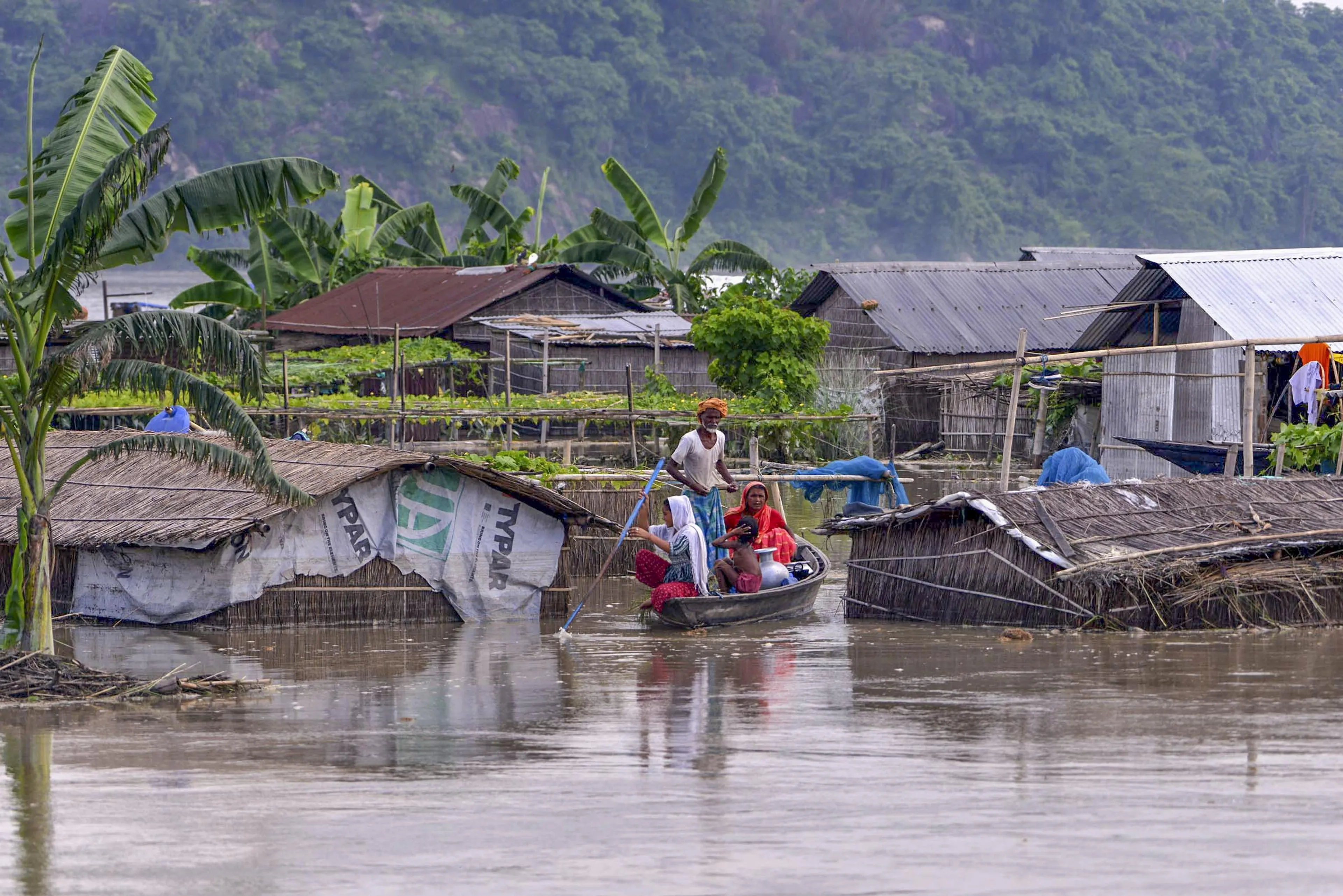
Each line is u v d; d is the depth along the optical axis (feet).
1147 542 131.34
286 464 141.08
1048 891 61.11
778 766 82.33
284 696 104.58
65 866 65.46
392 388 302.25
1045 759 83.30
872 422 266.77
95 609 140.56
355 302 409.69
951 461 319.27
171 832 70.03
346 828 70.44
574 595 161.38
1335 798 74.38
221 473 114.01
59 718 96.68
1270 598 133.08
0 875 64.39
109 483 144.66
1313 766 81.30
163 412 167.94
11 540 136.15
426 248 492.54
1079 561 127.95
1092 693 103.45
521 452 204.54
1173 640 125.70
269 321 393.09
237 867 65.10
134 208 112.06
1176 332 270.46
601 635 133.80
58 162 115.14
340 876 63.82
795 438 295.89
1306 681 107.24
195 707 100.68
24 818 72.54
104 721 95.76
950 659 118.21
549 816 72.33
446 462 138.31
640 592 163.53
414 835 69.31
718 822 71.15
